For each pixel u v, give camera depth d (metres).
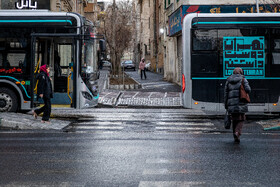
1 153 10.40
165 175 8.20
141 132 14.15
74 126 15.48
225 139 12.75
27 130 14.52
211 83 17.72
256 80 17.58
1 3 31.27
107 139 12.65
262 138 12.98
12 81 17.66
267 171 8.55
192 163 9.28
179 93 27.75
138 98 25.34
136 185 7.45
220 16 17.70
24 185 7.47
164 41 45.53
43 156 10.04
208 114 19.69
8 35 17.75
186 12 28.86
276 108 17.58
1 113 16.86
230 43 17.62
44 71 15.38
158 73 60.19
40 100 17.83
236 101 12.30
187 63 17.83
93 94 18.44
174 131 14.43
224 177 8.05
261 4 28.34
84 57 17.83
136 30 96.00
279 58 17.58
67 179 7.88
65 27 17.59
